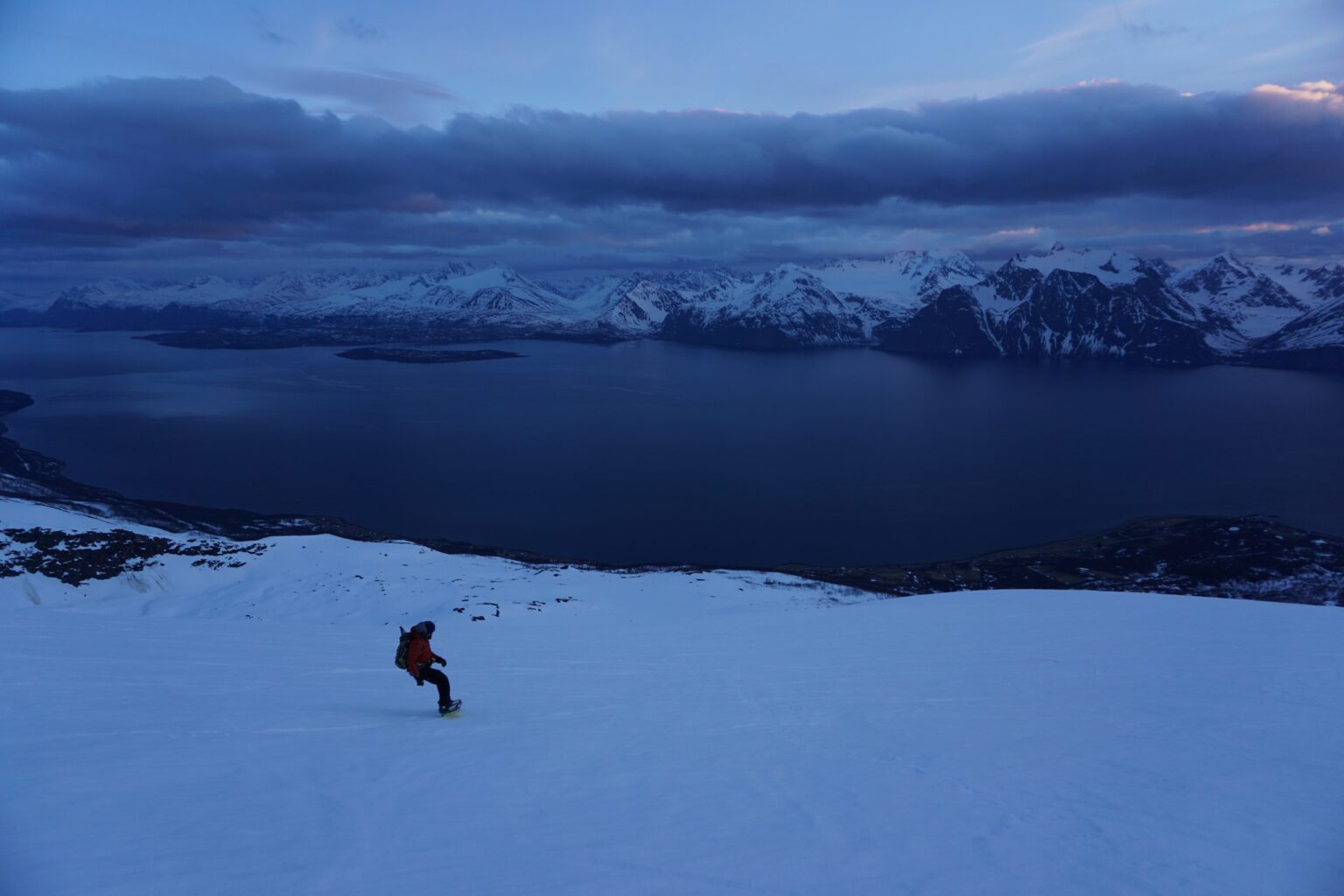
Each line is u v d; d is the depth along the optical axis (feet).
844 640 96.37
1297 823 30.68
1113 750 43.34
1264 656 78.54
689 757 39.99
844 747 43.24
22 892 20.10
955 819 30.50
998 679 67.46
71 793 29.17
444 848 25.43
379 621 195.62
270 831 26.30
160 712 45.19
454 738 42.73
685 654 84.84
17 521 254.27
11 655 60.59
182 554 259.19
